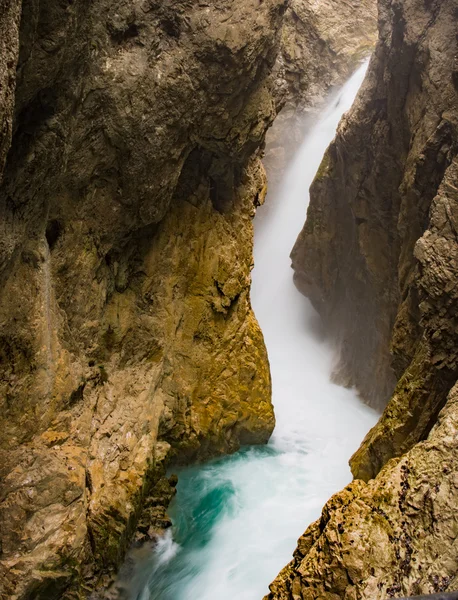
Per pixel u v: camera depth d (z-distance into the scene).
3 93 5.24
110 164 10.18
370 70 16.59
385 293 16.53
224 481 12.79
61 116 8.05
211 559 10.25
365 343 18.31
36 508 8.16
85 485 9.20
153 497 10.98
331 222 20.08
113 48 9.54
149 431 11.28
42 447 8.66
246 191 14.27
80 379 9.90
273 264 25.73
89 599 8.88
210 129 11.76
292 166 26.50
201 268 13.20
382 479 7.98
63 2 7.02
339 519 7.42
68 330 9.84
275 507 11.88
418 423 10.34
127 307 11.86
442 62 12.24
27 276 8.52
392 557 6.96
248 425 14.13
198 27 10.34
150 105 10.09
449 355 10.04
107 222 10.62
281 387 18.97
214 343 13.52
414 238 13.48
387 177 15.80
